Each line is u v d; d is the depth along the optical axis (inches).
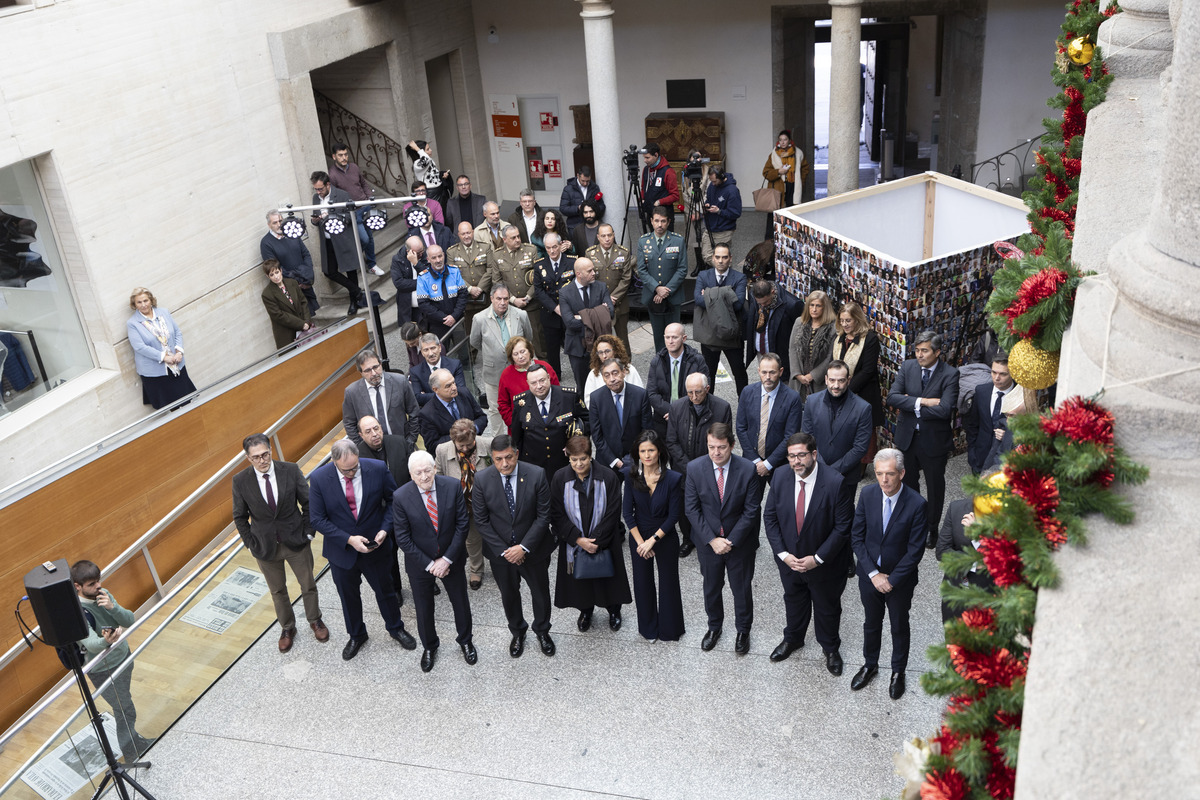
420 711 249.3
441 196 499.8
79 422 338.3
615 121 484.7
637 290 468.1
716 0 586.2
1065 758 54.9
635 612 279.1
